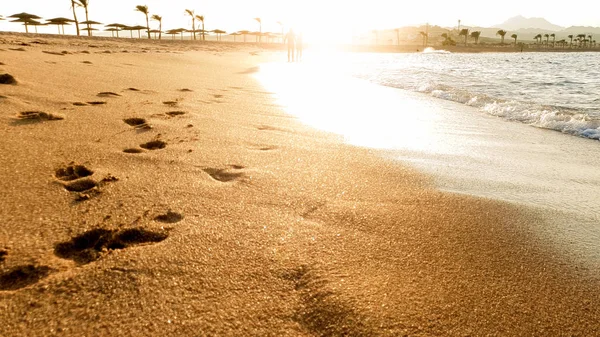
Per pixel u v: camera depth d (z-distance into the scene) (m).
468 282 1.45
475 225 1.95
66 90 4.79
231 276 1.39
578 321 1.27
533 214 2.13
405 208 2.12
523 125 5.07
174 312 1.19
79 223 1.69
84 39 33.50
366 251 1.63
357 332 1.16
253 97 6.27
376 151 3.36
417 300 1.32
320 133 3.93
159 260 1.45
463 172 2.90
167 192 2.10
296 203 2.09
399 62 26.92
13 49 10.56
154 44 37.75
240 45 58.78
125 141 2.99
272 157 2.92
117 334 1.09
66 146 2.71
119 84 5.98
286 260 1.51
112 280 1.32
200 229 1.72
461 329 1.20
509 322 1.24
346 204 2.13
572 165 3.27
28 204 1.82
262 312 1.22
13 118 3.26
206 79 8.53
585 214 2.16
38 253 1.45
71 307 1.18
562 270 1.57
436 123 4.98
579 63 29.72
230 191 2.19
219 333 1.12
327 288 1.35
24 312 1.15
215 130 3.61
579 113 5.72
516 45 110.62
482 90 9.11
